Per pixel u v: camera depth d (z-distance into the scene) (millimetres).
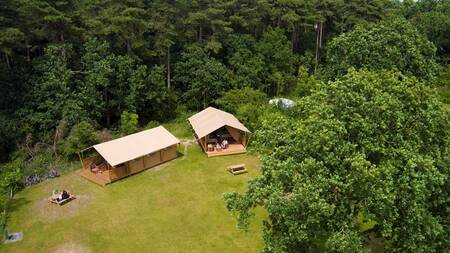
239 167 32625
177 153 36312
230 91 43750
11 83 34000
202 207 27281
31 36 35375
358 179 14359
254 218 25766
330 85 18422
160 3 40625
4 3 32344
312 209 13961
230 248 22812
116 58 38156
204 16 42375
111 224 25234
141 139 32844
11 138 32781
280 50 48656
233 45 47875
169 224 25219
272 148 18547
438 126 17109
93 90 36031
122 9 37844
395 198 14477
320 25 53844
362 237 17125
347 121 16391
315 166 14891
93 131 34500
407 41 30312
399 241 16188
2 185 27500
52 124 34562
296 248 15742
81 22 38094
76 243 23312
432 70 32125
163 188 29922
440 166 16328
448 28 61312
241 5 48438
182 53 44438
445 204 16375
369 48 30672
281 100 41344
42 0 34000
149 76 40562
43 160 32719
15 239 23625
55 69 34719
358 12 50188
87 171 32125
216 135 38406
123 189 29719
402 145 15859
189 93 44531
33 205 27438
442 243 15703
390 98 16594
